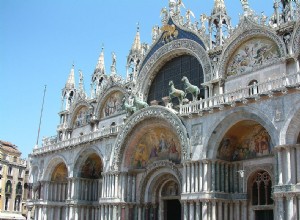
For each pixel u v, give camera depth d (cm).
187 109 4066
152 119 4388
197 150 3803
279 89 3183
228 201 3709
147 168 4559
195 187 3731
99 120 5866
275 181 3139
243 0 4091
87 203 5494
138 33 5659
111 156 4834
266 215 3566
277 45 3716
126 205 4612
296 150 3073
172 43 4841
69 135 6406
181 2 4928
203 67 4378
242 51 4056
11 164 9344
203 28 4497
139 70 5250
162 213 4531
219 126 3697
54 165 6084
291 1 3772
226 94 3694
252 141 3762
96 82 6159
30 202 6388
